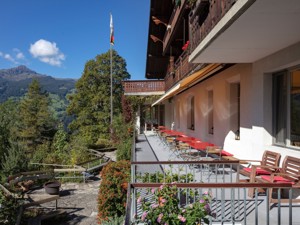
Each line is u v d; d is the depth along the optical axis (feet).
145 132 96.73
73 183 58.18
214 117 38.73
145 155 44.88
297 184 17.71
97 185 56.75
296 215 16.96
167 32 64.08
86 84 152.25
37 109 138.31
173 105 84.38
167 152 47.80
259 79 24.40
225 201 19.69
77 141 90.22
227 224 16.17
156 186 14.97
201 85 46.73
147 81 92.02
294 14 13.26
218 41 18.10
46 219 37.35
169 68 75.05
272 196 20.27
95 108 149.69
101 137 126.00
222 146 35.47
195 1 27.07
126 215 10.93
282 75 22.80
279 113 23.43
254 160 23.71
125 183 26.84
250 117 26.84
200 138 47.52
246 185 13.94
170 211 14.01
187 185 14.48
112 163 30.78
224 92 34.27
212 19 19.17
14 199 33.88
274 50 20.81
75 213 40.32
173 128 83.25
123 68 158.61
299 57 18.48
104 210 27.07
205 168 31.14
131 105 99.14
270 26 15.10
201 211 13.88
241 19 13.94
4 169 53.21
